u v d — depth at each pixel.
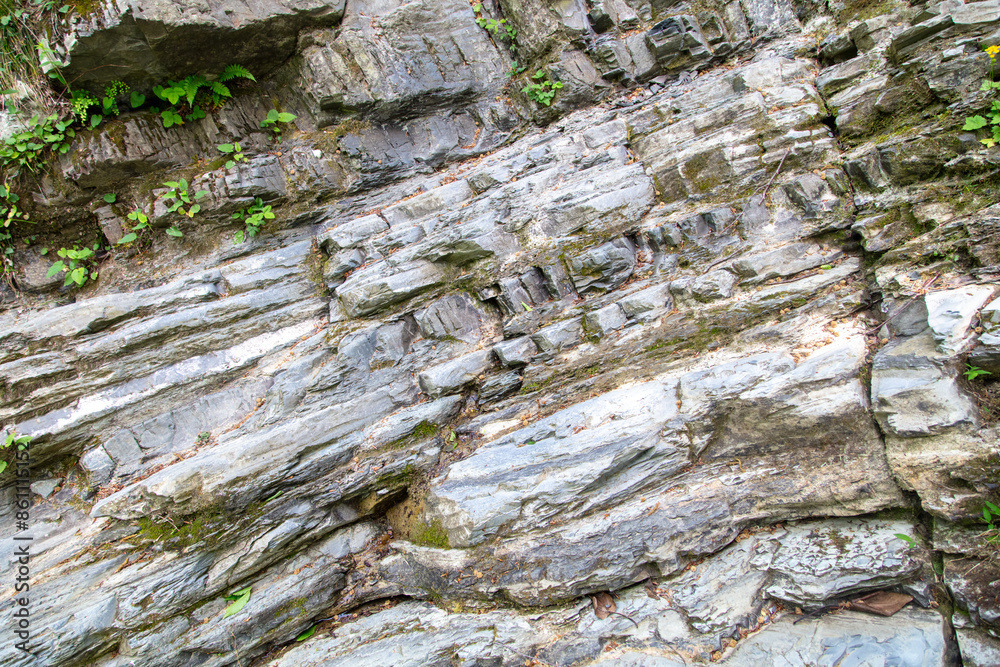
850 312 4.66
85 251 5.37
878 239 4.69
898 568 3.95
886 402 4.09
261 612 4.57
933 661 3.65
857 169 4.88
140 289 5.49
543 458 4.65
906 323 4.33
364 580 4.90
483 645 4.38
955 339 4.02
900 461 4.05
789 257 4.91
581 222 5.27
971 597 3.70
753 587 4.28
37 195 5.20
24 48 4.90
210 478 4.56
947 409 3.90
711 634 4.14
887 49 5.05
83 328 4.97
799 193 4.99
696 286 4.96
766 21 5.85
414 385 5.19
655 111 5.73
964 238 4.30
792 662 3.87
